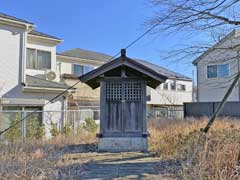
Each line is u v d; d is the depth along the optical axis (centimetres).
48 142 1119
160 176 620
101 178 611
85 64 2420
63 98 1639
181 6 785
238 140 785
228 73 2108
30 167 616
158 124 1578
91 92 2269
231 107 1953
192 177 556
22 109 1472
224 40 899
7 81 1438
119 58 994
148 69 988
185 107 2194
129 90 1027
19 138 1195
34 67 1722
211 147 732
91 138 1259
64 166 695
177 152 799
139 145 990
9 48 1455
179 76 3147
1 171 590
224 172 550
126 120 1013
